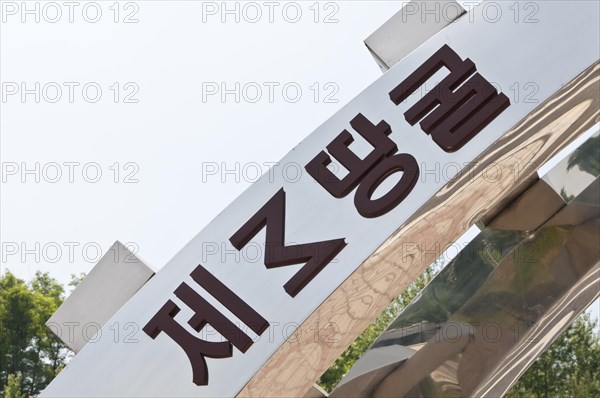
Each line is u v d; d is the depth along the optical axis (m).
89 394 5.34
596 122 6.15
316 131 5.64
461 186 5.50
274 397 5.54
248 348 5.29
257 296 5.37
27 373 26.62
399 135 5.55
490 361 7.23
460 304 7.60
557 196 7.75
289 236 5.45
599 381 20.42
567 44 5.67
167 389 5.29
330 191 5.51
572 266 7.35
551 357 20.78
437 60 5.72
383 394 7.36
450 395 7.23
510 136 5.52
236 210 5.56
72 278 28.42
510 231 7.78
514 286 7.49
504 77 5.62
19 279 27.77
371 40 6.13
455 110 5.57
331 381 21.86
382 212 5.41
